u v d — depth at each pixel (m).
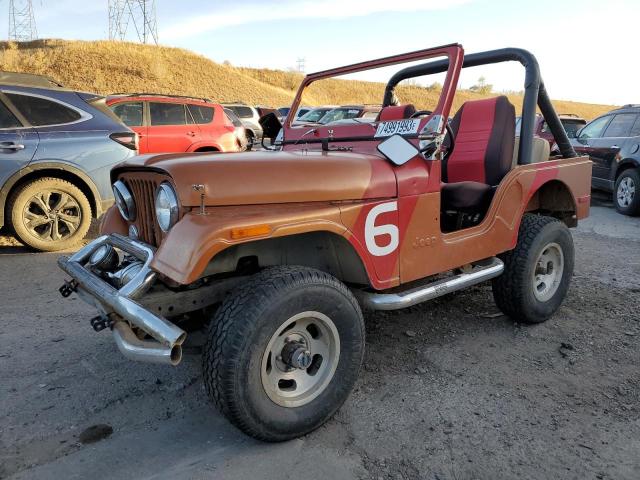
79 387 2.94
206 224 2.15
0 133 5.38
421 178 2.88
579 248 6.14
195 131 8.85
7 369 3.13
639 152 8.00
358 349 2.58
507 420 2.65
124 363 3.23
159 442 2.46
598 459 2.35
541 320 3.82
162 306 2.41
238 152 2.86
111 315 2.41
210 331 2.24
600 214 8.45
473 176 3.95
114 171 2.86
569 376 3.11
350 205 2.57
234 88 39.62
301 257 2.80
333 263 2.81
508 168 3.87
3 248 5.90
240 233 2.17
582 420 2.65
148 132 8.35
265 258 2.70
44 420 2.63
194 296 2.50
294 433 2.42
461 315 4.03
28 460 2.33
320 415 2.49
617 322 3.90
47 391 2.89
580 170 4.02
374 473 2.26
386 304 2.79
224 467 2.29
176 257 2.13
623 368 3.21
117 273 2.56
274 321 2.25
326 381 2.52
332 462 2.32
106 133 5.90
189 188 2.24
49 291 4.50
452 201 3.53
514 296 3.62
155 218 2.64
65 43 38.66
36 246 5.62
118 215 3.14
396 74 4.36
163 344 2.13
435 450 2.41
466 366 3.22
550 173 3.74
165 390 2.93
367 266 2.67
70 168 5.66
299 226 2.35
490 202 3.45
